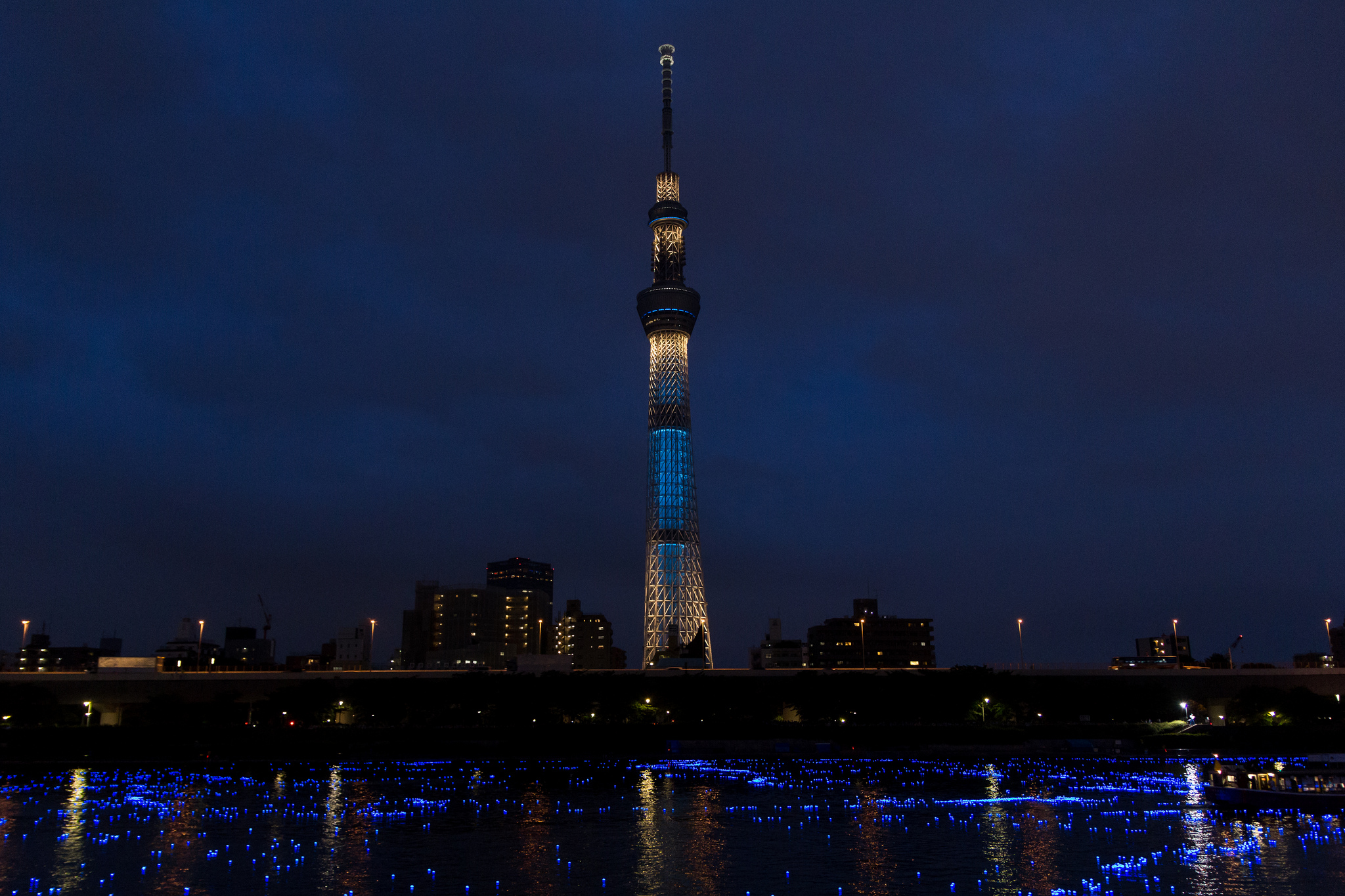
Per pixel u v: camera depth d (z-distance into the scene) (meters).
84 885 69.25
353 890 67.38
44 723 199.25
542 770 151.88
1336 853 78.50
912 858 77.50
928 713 193.25
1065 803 108.31
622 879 70.38
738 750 178.88
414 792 121.94
